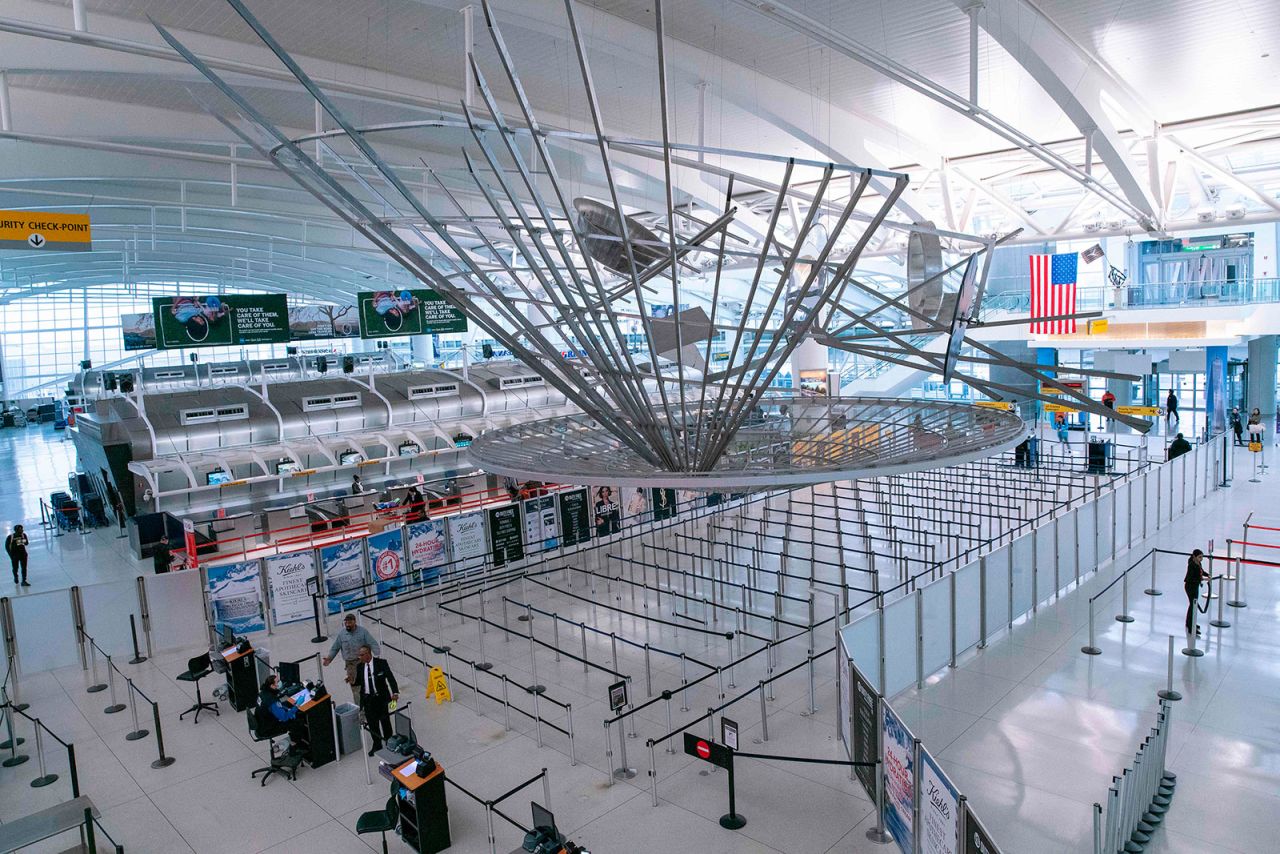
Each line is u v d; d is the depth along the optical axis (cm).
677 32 1980
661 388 1087
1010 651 1489
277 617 1820
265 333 3072
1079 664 1423
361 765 1221
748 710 1315
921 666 1363
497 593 1969
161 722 1388
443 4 1616
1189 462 2467
